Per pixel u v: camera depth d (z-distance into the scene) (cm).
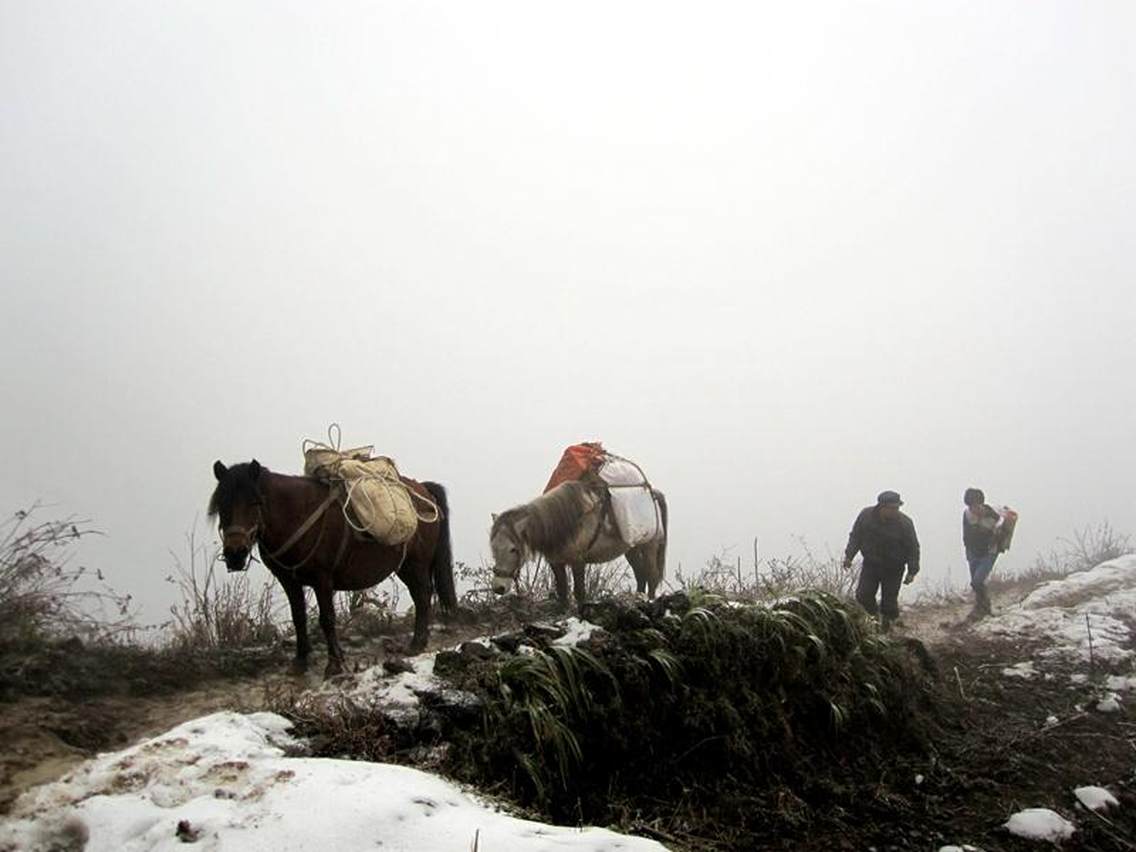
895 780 679
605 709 623
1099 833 624
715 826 591
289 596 773
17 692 638
